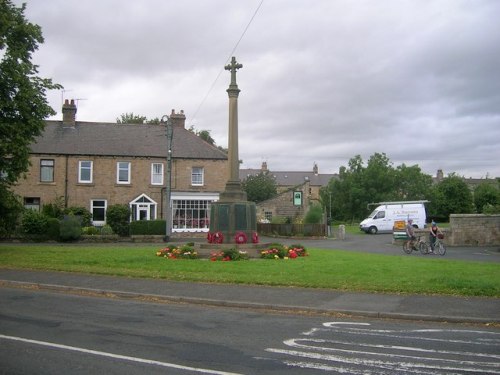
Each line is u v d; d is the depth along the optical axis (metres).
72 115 42.81
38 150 39.81
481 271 15.43
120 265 17.39
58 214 37.34
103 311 10.84
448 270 15.70
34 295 13.04
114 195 41.22
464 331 9.15
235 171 21.47
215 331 8.94
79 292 13.55
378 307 10.95
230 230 20.84
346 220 84.50
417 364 6.93
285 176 116.06
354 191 81.12
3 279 15.07
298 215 56.03
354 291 12.83
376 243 34.34
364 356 7.34
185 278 14.69
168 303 12.02
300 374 6.45
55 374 6.32
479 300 11.63
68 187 40.31
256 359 7.12
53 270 16.78
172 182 42.19
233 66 21.42
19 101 21.33
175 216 42.00
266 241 36.50
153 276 15.13
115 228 39.00
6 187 23.11
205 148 44.03
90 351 7.45
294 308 11.06
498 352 7.61
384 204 49.06
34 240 32.66
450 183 73.81
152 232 37.59
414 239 26.50
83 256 20.16
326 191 87.75
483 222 32.19
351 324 9.72
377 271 15.58
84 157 40.75
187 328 9.16
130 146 42.34
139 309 11.15
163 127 44.84
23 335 8.45
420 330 9.21
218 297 12.19
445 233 31.97
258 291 12.87
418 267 16.52
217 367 6.70
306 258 19.50
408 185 81.94
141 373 6.41
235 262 17.81
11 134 21.30
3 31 21.19
